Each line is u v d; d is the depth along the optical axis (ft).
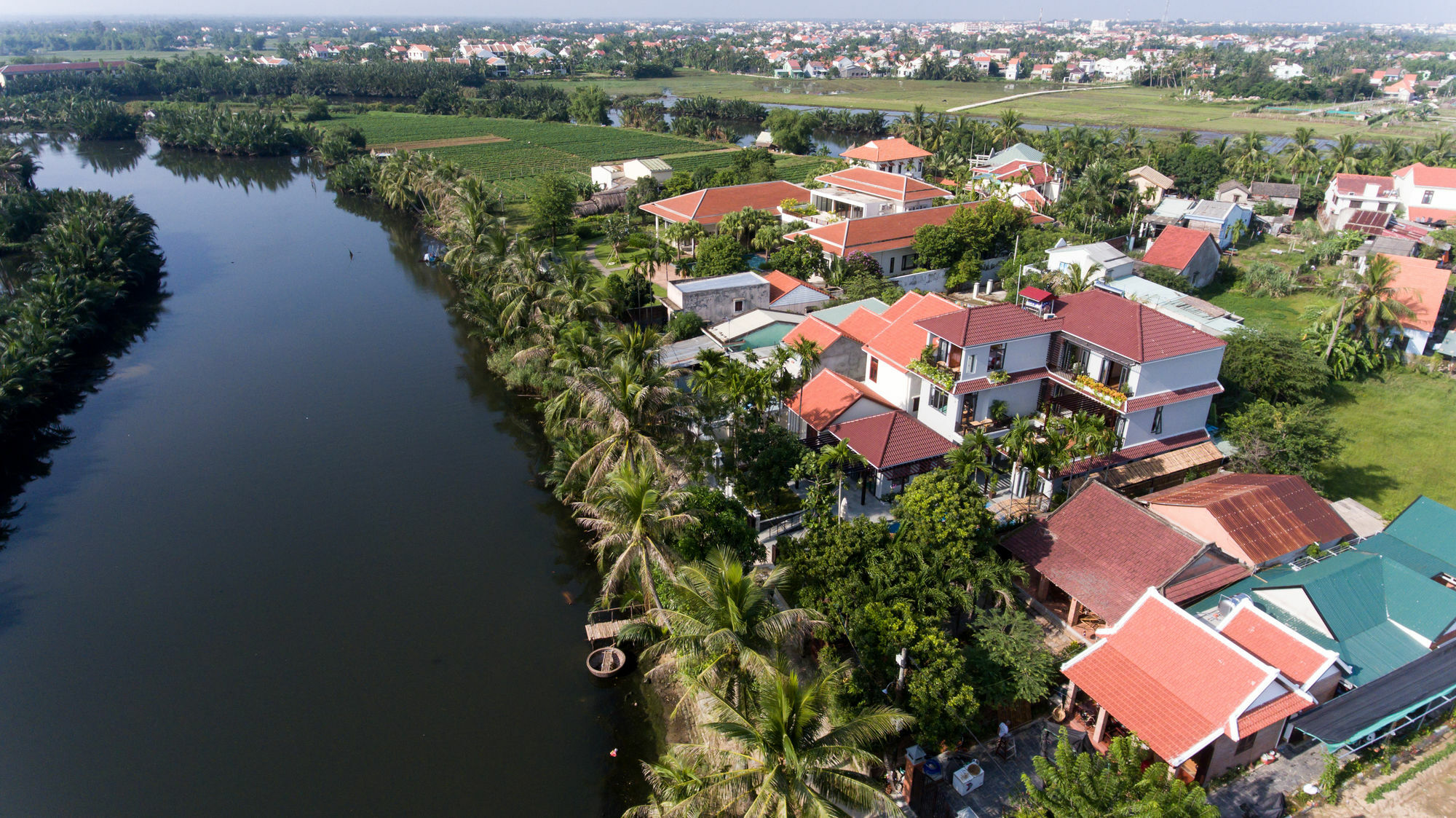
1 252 371.56
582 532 184.44
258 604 161.58
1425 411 213.46
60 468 209.77
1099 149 476.95
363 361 275.39
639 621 116.47
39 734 131.54
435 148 630.74
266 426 231.50
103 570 171.22
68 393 250.98
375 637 152.97
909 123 585.63
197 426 231.50
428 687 141.49
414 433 228.43
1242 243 376.27
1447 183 382.42
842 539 131.95
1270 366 202.28
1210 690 106.73
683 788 96.53
